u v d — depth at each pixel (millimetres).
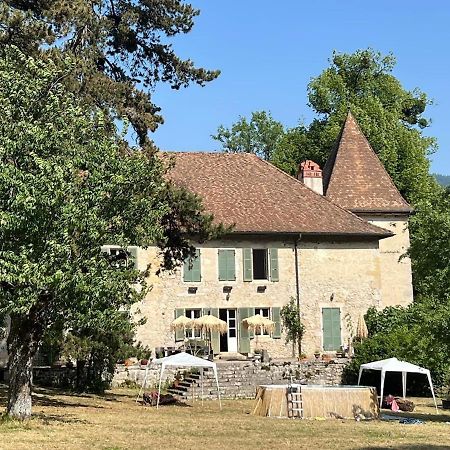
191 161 40750
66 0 21500
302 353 35594
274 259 36094
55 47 21125
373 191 41844
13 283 15609
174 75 25297
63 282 15461
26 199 15117
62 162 16562
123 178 17094
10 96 17375
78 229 16141
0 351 29984
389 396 26766
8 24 20469
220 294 35156
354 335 36438
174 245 25141
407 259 40750
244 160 41750
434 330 21484
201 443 15859
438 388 31625
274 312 35688
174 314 34406
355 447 15781
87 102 21219
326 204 39031
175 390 29547
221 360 32906
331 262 36844
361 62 52312
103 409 22766
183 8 24812
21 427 17000
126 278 17750
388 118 49938
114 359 26375
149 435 16984
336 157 43062
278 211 37625
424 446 16078
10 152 16359
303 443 16312
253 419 21953
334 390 23469
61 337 23719
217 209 36844
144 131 23391
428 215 21531
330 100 52125
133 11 24422
